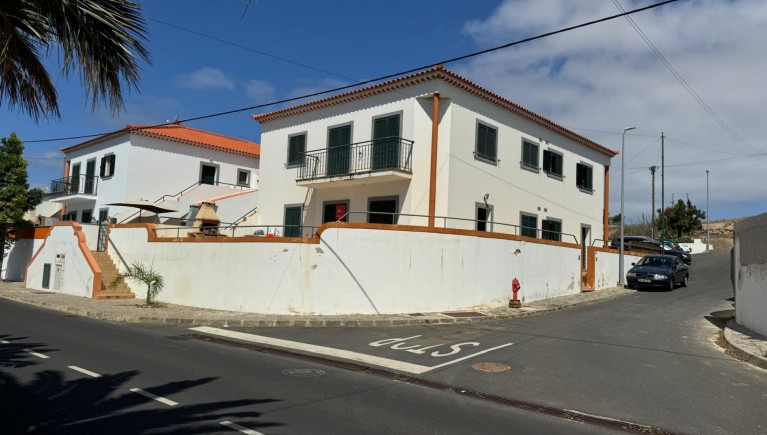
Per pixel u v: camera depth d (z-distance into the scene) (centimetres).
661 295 2067
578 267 2089
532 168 2241
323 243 1465
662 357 968
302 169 2123
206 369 822
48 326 1241
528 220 2200
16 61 610
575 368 875
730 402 691
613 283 2394
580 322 1402
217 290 1620
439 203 1809
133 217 2642
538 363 911
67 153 3275
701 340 1146
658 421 613
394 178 1825
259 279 1521
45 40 569
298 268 1468
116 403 620
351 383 761
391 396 695
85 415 572
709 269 3039
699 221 5084
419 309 1499
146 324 1370
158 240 1847
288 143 2250
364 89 1945
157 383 721
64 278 2095
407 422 584
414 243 1512
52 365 817
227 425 550
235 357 934
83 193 2958
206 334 1209
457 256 1576
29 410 586
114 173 2822
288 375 801
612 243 3138
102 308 1597
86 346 989
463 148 1880
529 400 693
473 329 1284
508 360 934
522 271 1764
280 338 1160
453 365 895
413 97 1839
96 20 559
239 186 3138
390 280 1480
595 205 2723
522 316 1533
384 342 1111
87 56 564
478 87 1902
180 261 1755
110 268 2008
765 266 1116
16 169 2589
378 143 1898
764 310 1116
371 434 539
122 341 1062
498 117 2061
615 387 759
